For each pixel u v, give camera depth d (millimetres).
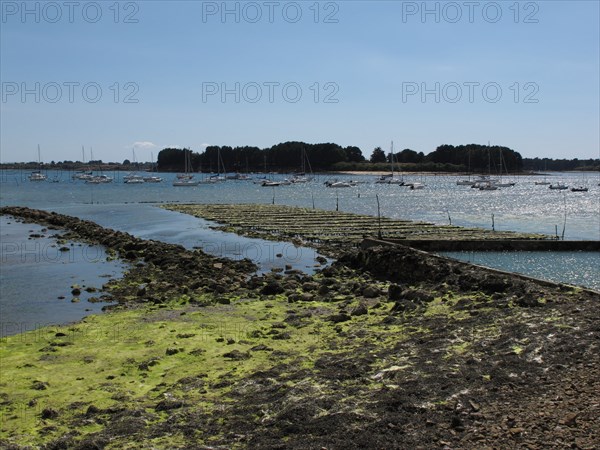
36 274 31844
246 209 73562
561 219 67625
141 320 21062
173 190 136250
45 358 16625
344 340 17266
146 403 12875
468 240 38969
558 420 9734
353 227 52094
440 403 11031
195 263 32844
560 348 13602
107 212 74500
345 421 10445
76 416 12344
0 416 12453
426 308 20812
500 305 19719
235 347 17219
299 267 33406
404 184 155375
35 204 91188
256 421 11047
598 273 30859
